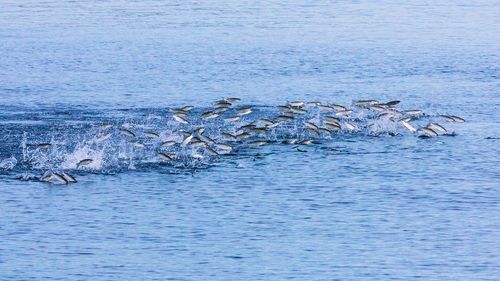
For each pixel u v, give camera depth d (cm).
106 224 9238
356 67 18650
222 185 10431
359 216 9488
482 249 8619
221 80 17062
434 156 11688
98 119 13450
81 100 15000
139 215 9488
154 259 8375
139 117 13612
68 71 17950
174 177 10675
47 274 8050
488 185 10519
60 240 8819
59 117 13562
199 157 11344
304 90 16050
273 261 8325
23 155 11331
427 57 19950
